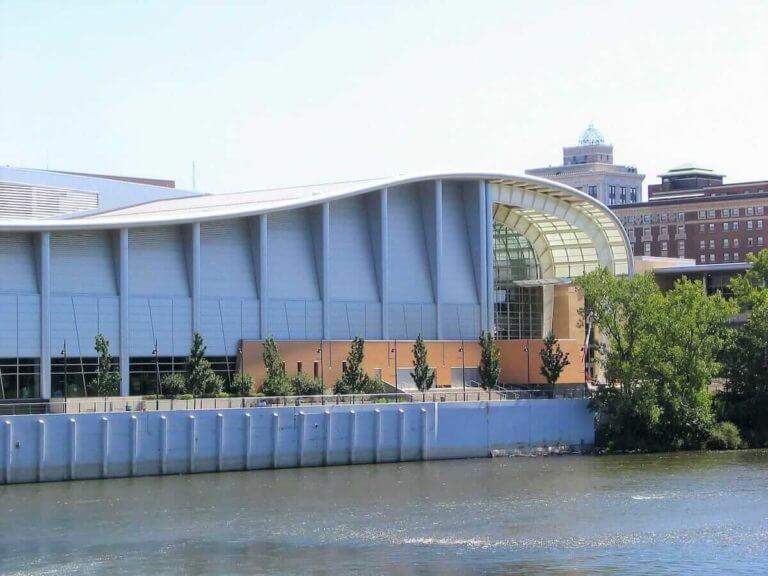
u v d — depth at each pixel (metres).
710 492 108.19
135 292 134.62
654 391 139.62
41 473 110.25
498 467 124.19
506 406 134.00
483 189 160.75
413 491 108.38
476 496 106.19
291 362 140.62
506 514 98.31
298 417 121.56
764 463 127.88
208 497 104.44
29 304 127.25
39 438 110.06
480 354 156.25
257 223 143.00
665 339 141.88
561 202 172.50
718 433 142.12
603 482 114.12
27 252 128.50
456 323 158.38
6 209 177.25
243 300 141.75
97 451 112.31
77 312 130.12
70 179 186.25
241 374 135.12
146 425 114.31
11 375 126.00
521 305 179.25
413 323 155.12
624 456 134.75
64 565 82.38
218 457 117.56
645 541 89.38
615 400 140.12
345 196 149.00
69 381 129.25
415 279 156.50
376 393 133.62
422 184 157.88
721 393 153.12
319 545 87.75
